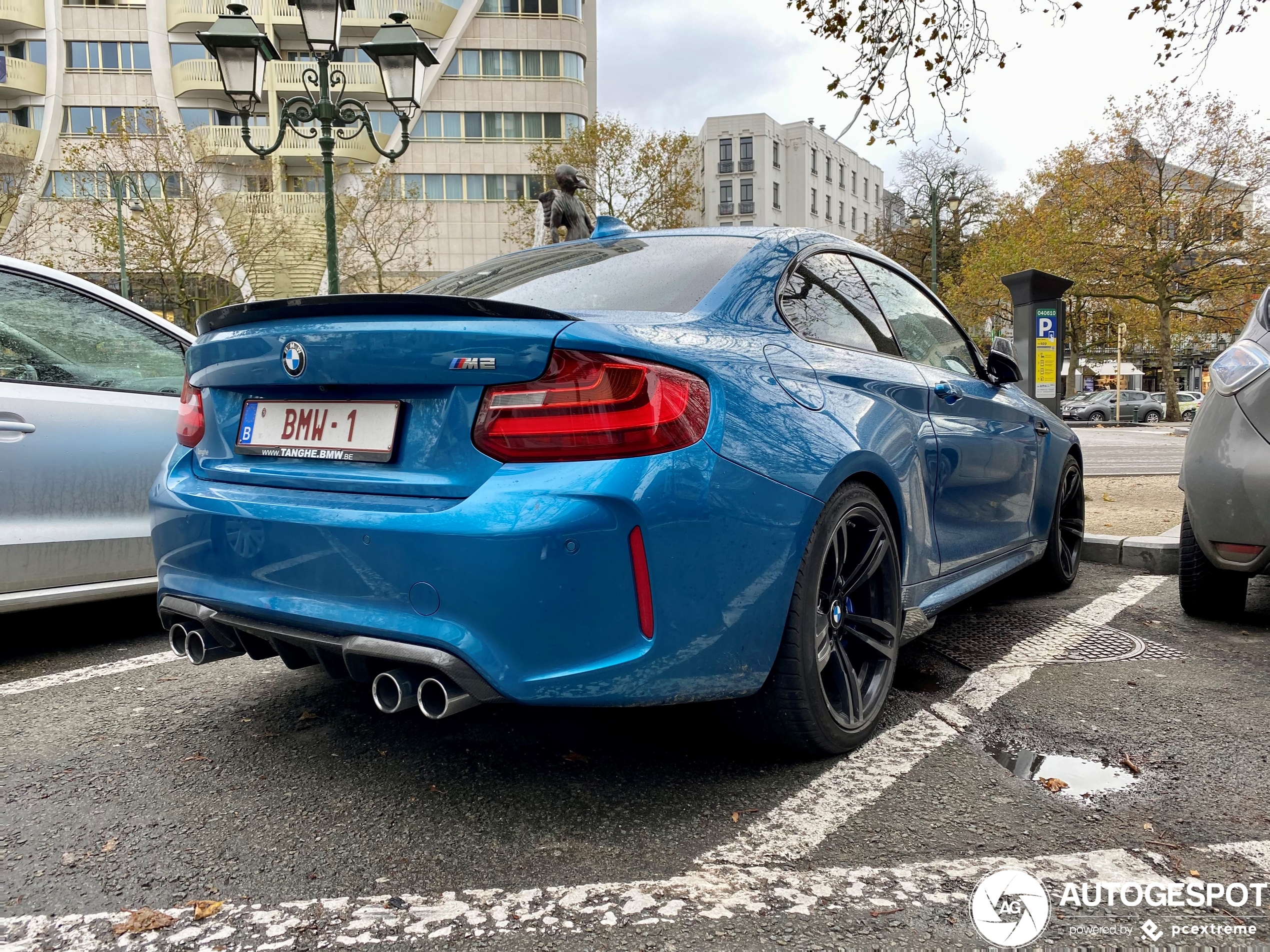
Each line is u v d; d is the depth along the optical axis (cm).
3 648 343
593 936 157
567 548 172
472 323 183
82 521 337
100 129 4388
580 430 176
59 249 4153
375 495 192
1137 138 3102
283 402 216
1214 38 743
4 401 319
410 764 229
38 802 208
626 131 3712
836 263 280
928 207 4556
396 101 961
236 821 199
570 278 251
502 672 174
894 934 156
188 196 3441
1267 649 330
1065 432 428
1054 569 418
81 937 157
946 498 290
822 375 232
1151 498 759
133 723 259
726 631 192
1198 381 6172
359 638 188
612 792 212
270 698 281
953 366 331
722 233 266
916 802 206
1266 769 224
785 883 173
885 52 764
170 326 382
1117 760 230
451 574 175
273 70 4259
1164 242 3136
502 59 4516
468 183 4528
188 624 229
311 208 4147
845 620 238
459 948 154
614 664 178
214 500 215
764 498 196
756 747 229
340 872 178
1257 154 2967
